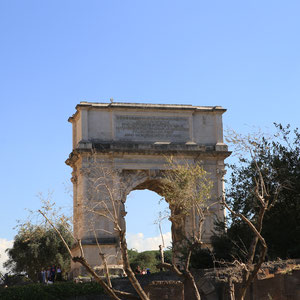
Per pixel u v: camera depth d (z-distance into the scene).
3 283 76.88
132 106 86.06
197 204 43.53
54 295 53.03
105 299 52.72
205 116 89.62
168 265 30.11
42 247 91.88
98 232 80.50
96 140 84.88
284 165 54.94
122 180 83.69
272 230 54.12
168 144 86.31
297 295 30.59
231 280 30.86
